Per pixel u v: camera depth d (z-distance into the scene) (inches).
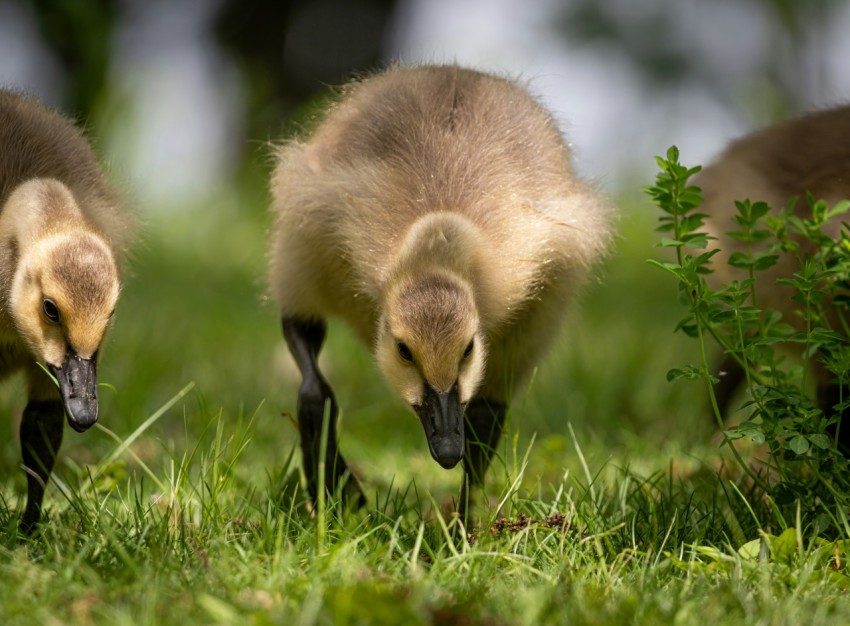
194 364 695.7
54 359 398.6
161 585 320.2
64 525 386.6
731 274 522.9
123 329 740.0
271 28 1359.5
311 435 454.9
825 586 340.8
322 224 443.8
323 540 363.9
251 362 706.8
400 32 1389.0
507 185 432.1
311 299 469.1
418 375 380.8
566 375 680.4
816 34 1187.9
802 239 486.3
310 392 458.6
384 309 398.9
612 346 749.9
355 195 432.1
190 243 1047.0
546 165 446.6
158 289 880.9
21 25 1007.0
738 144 546.3
